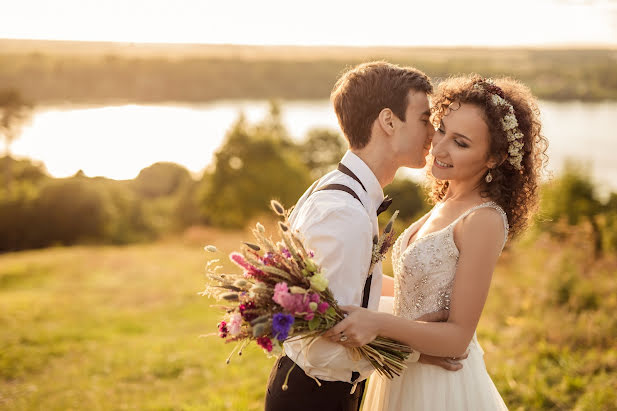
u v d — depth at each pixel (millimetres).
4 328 6676
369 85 1975
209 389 4566
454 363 2020
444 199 2238
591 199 13992
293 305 1656
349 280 1809
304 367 1882
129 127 74000
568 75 67250
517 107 1975
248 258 1729
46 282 10484
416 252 2025
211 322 7184
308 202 1942
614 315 5070
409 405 2092
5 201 46406
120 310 7984
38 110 82188
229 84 121500
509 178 2000
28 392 4605
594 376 4258
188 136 78062
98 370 5141
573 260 6293
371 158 2004
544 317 5254
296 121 98500
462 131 1926
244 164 38000
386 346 1848
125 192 50812
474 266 1885
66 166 54625
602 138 51594
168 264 12219
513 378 4238
